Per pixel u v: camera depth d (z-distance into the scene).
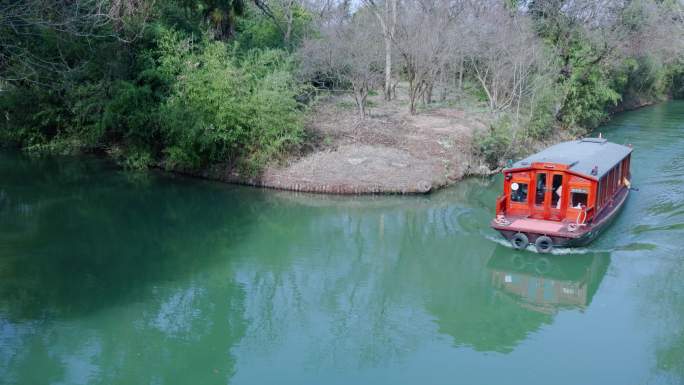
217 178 25.28
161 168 27.34
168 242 19.28
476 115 32.81
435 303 15.69
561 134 33.34
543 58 31.81
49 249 18.38
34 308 14.52
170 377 12.06
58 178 26.27
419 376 12.18
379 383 11.90
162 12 28.56
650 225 19.31
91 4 26.16
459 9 37.25
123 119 26.64
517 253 17.75
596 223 17.61
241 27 33.84
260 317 14.69
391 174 23.84
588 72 36.12
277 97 24.31
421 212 21.62
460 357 12.88
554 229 17.16
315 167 24.55
